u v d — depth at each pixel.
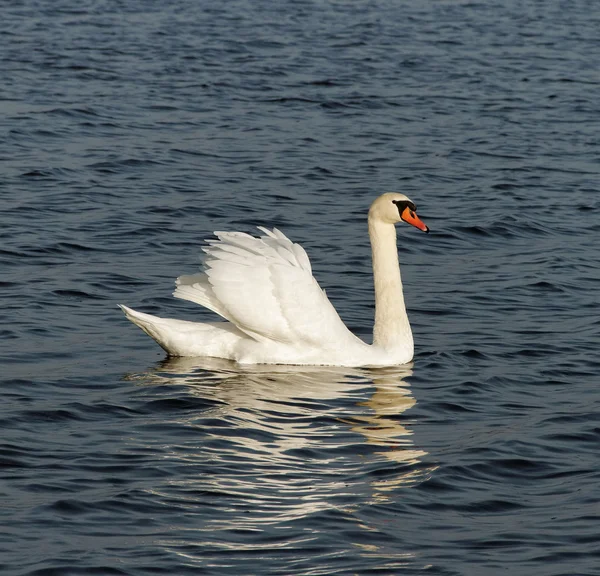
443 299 17.94
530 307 17.61
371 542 9.91
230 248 14.64
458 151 29.28
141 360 14.68
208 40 44.81
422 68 40.91
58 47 41.38
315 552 9.70
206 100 34.12
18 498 10.49
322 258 20.08
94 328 15.91
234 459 11.56
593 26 52.38
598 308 17.64
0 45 41.19
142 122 30.81
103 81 35.97
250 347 14.77
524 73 40.62
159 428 12.32
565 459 11.91
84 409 12.79
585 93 37.50
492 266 19.94
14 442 11.77
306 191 24.94
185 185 24.91
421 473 11.41
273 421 12.69
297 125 31.55
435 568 9.52
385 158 28.30
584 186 26.17
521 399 13.75
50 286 17.61
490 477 11.44
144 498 10.57
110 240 20.47
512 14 55.41
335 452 11.90
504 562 9.66
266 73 38.72
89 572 9.25
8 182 24.19
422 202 24.30
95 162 26.33
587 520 10.48
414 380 14.38
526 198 24.89
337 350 14.84
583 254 20.81
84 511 10.28
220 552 9.63
